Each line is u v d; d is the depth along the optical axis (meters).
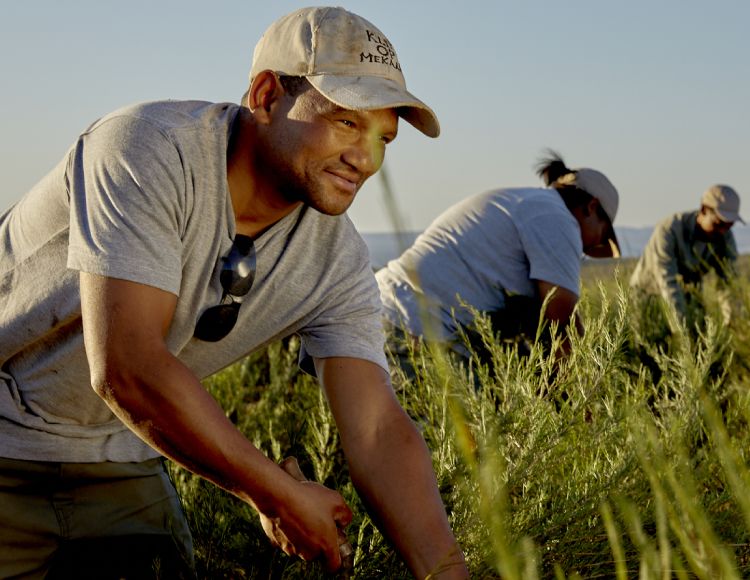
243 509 2.26
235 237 1.88
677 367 2.35
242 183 1.85
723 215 6.05
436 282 3.47
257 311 2.00
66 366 1.91
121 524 2.14
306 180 1.78
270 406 3.69
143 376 1.55
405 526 1.82
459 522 1.84
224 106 1.89
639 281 6.24
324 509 1.69
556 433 1.92
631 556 1.72
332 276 2.02
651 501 1.75
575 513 1.79
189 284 1.84
